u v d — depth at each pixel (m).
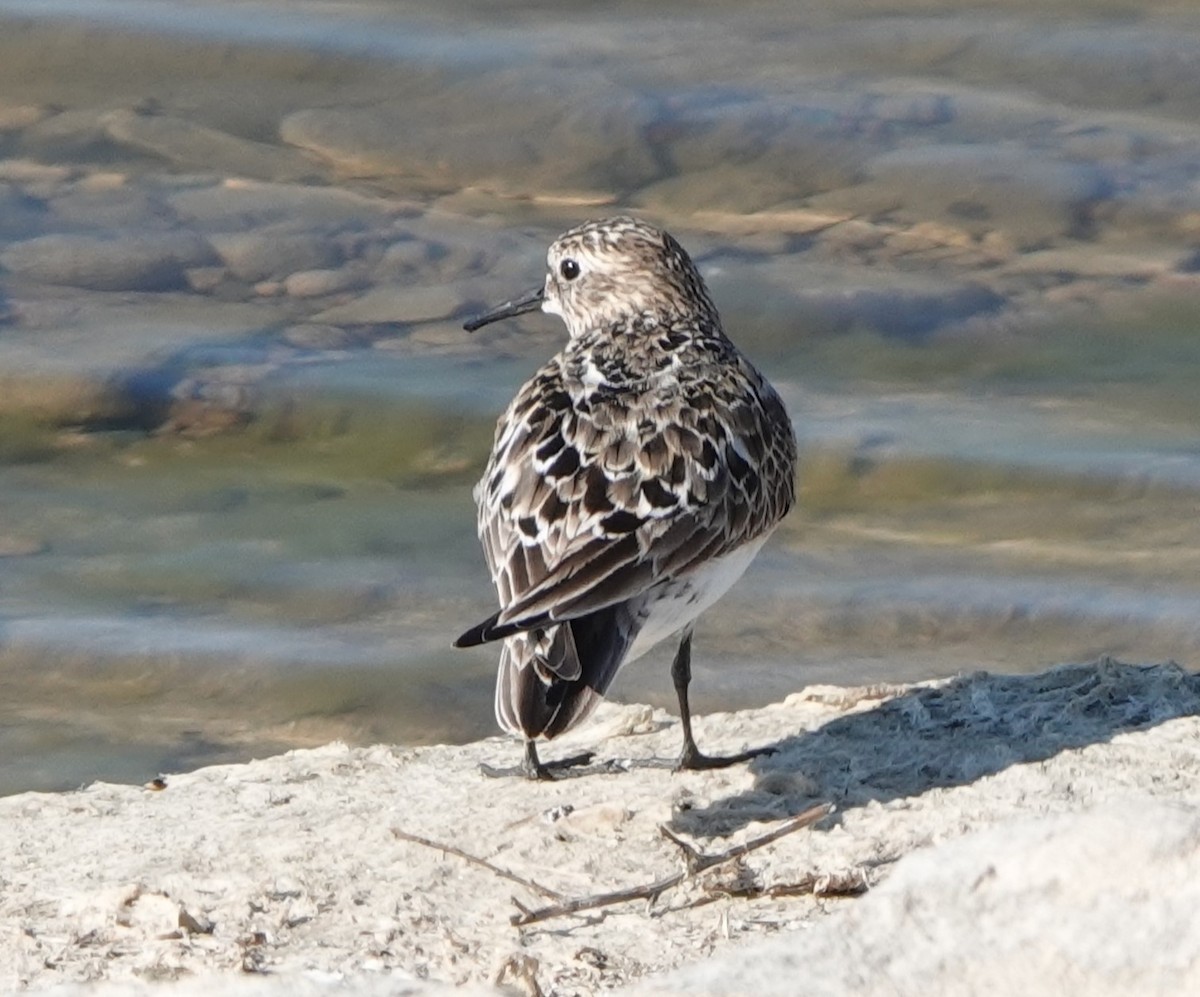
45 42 20.38
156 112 19.44
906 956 6.05
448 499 14.84
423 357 16.33
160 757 11.82
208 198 18.28
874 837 8.64
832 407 15.74
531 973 7.17
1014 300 16.89
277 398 15.84
